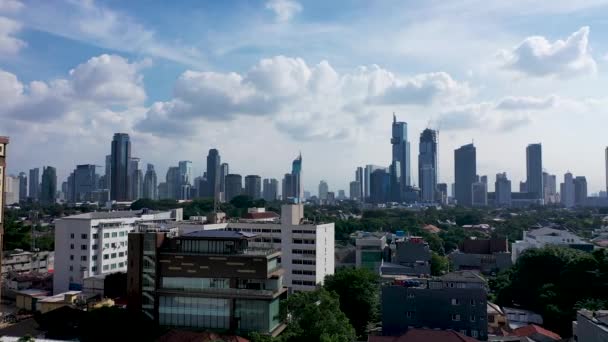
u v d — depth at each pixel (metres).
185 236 89.69
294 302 78.50
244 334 83.31
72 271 141.00
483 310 89.31
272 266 89.19
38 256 171.00
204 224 144.75
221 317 85.31
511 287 127.12
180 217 189.12
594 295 106.50
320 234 138.12
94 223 142.62
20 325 88.44
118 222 151.00
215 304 85.81
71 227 142.38
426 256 159.50
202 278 86.88
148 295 88.12
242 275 86.06
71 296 110.38
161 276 88.31
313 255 135.50
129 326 81.56
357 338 96.88
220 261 86.81
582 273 109.56
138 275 88.38
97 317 82.25
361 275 106.56
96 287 117.88
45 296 127.31
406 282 98.44
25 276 143.75
